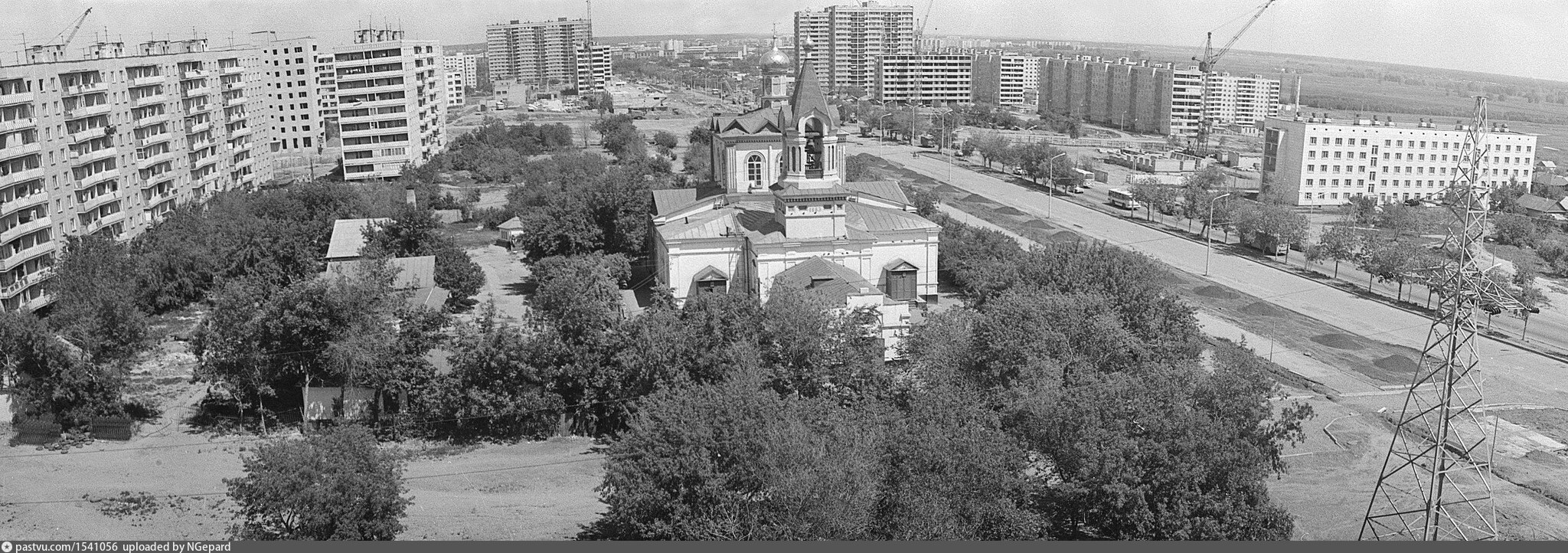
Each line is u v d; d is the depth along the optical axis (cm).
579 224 15425
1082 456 7206
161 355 12169
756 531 6562
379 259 12838
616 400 9525
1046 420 7462
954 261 15125
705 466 6712
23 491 8525
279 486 6550
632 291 13875
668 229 13062
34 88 14412
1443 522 8094
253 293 10175
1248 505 6956
